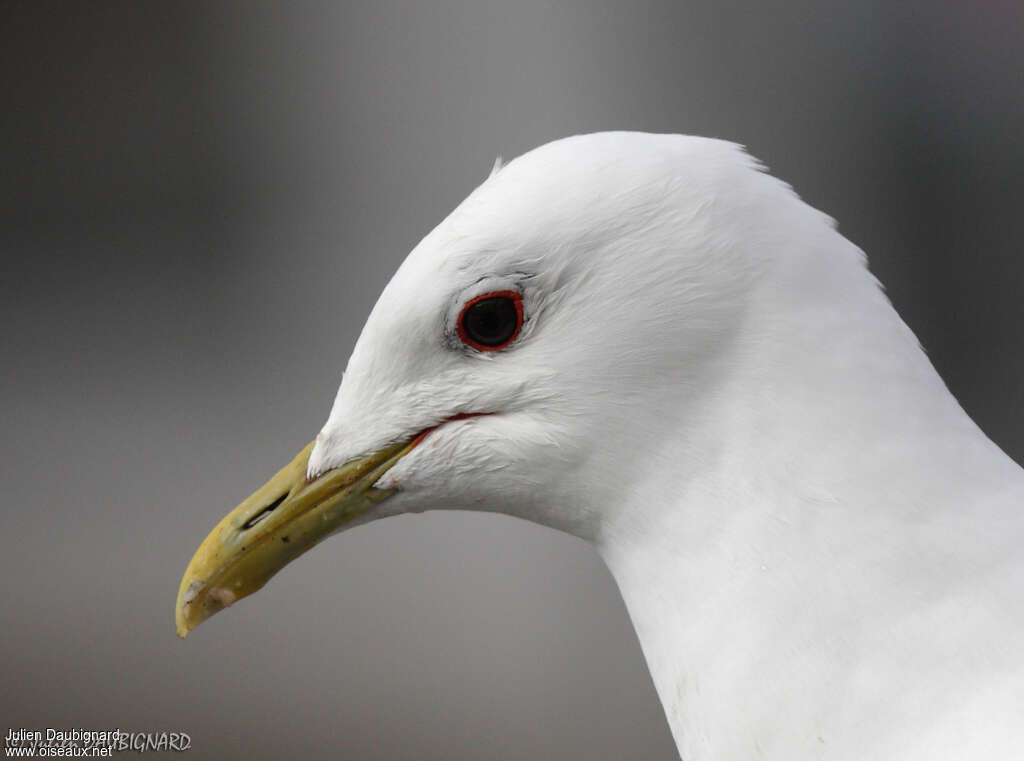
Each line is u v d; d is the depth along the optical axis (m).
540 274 4.52
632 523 4.58
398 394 4.85
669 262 4.40
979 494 4.18
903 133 13.80
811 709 4.16
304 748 11.00
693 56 14.62
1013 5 13.56
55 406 15.54
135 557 13.37
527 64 15.42
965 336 12.95
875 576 4.14
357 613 12.33
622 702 11.23
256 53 17.14
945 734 3.99
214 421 14.84
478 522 13.07
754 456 4.30
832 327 4.30
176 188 17.31
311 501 5.07
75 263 17.52
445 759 10.90
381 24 16.14
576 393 4.54
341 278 15.88
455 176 15.76
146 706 11.46
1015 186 13.42
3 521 13.86
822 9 14.05
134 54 17.78
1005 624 4.05
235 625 12.47
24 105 18.16
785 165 14.05
